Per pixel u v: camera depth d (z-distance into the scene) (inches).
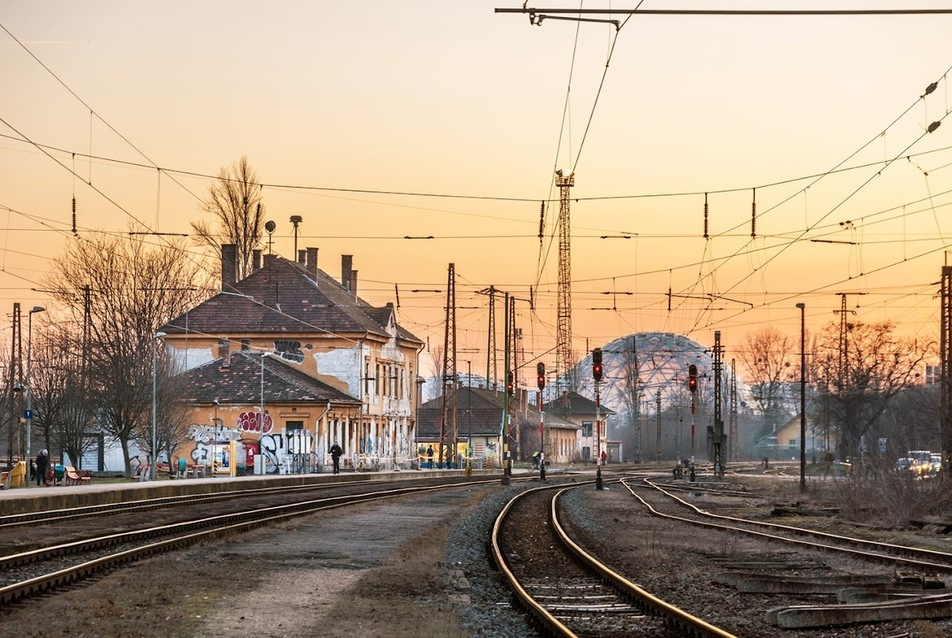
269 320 3368.6
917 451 2381.9
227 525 1150.3
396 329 3762.3
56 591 644.7
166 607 601.6
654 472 4010.8
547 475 3393.2
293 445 3004.4
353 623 566.9
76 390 2768.2
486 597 708.0
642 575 828.0
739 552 1005.2
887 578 745.6
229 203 3540.8
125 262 3299.7
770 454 6909.5
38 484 1985.7
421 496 1846.7
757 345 6683.1
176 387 2768.2
